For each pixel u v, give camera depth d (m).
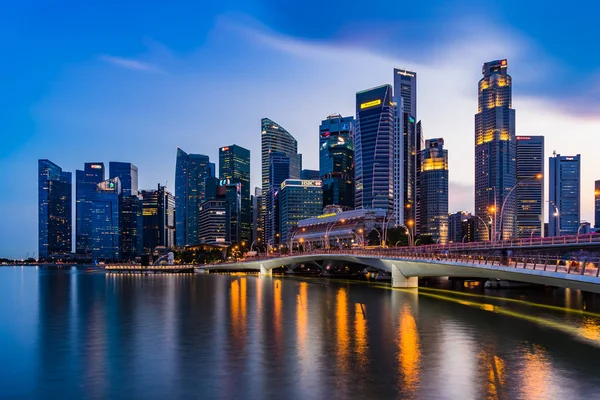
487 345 53.28
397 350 50.91
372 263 141.88
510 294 115.56
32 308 95.38
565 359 46.84
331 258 164.50
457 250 112.12
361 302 97.94
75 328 68.00
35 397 38.12
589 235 86.31
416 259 103.44
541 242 96.00
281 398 36.38
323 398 36.22
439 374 41.78
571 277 55.75
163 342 56.59
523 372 42.25
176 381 41.03
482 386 38.44
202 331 63.56
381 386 38.66
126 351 52.09
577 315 76.69
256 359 47.59
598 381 39.66
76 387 40.19
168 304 99.62
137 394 38.19
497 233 122.38
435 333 60.62
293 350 51.31
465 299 102.62
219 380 41.00
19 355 51.00
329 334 60.41
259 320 73.12
